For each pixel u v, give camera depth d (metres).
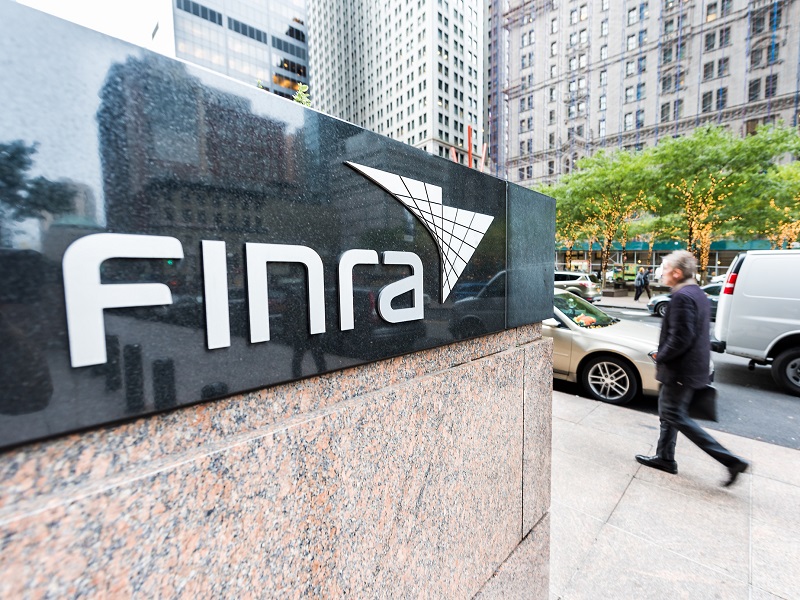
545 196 1.99
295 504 0.89
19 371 0.54
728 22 37.47
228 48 57.91
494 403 1.61
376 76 75.44
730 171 14.66
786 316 5.50
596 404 4.96
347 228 1.00
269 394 0.88
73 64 0.58
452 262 1.37
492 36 62.47
